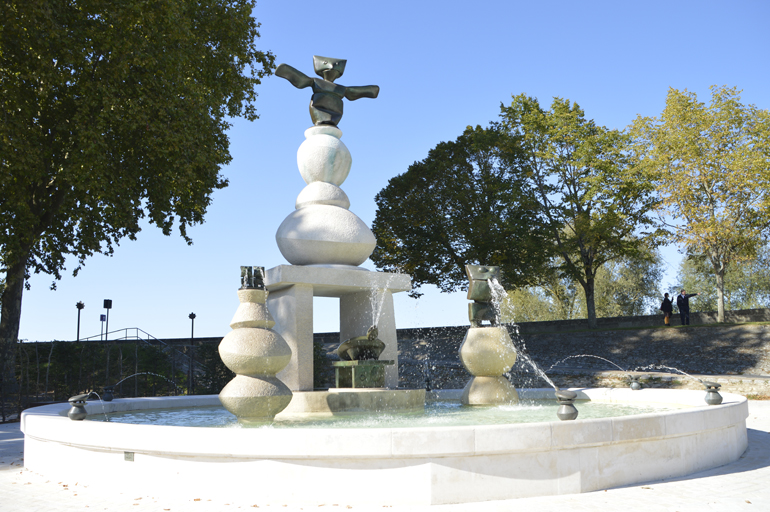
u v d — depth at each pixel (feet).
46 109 69.92
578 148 123.24
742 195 107.55
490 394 41.29
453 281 120.47
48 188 76.07
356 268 41.42
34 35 60.85
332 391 37.14
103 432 25.66
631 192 120.57
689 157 109.50
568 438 23.07
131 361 86.22
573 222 125.39
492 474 22.20
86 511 21.80
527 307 192.75
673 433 26.08
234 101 87.04
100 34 64.75
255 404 30.07
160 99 69.62
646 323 122.72
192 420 35.63
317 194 42.52
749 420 48.78
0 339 71.67
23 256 73.15
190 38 73.77
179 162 71.46
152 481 24.27
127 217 71.05
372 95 46.50
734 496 22.13
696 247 113.60
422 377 100.83
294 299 38.91
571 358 105.91
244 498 22.48
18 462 34.24
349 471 21.84
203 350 78.84
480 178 118.62
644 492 23.02
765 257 176.86
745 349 92.89
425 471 21.68
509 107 128.88
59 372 82.43
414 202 116.98
